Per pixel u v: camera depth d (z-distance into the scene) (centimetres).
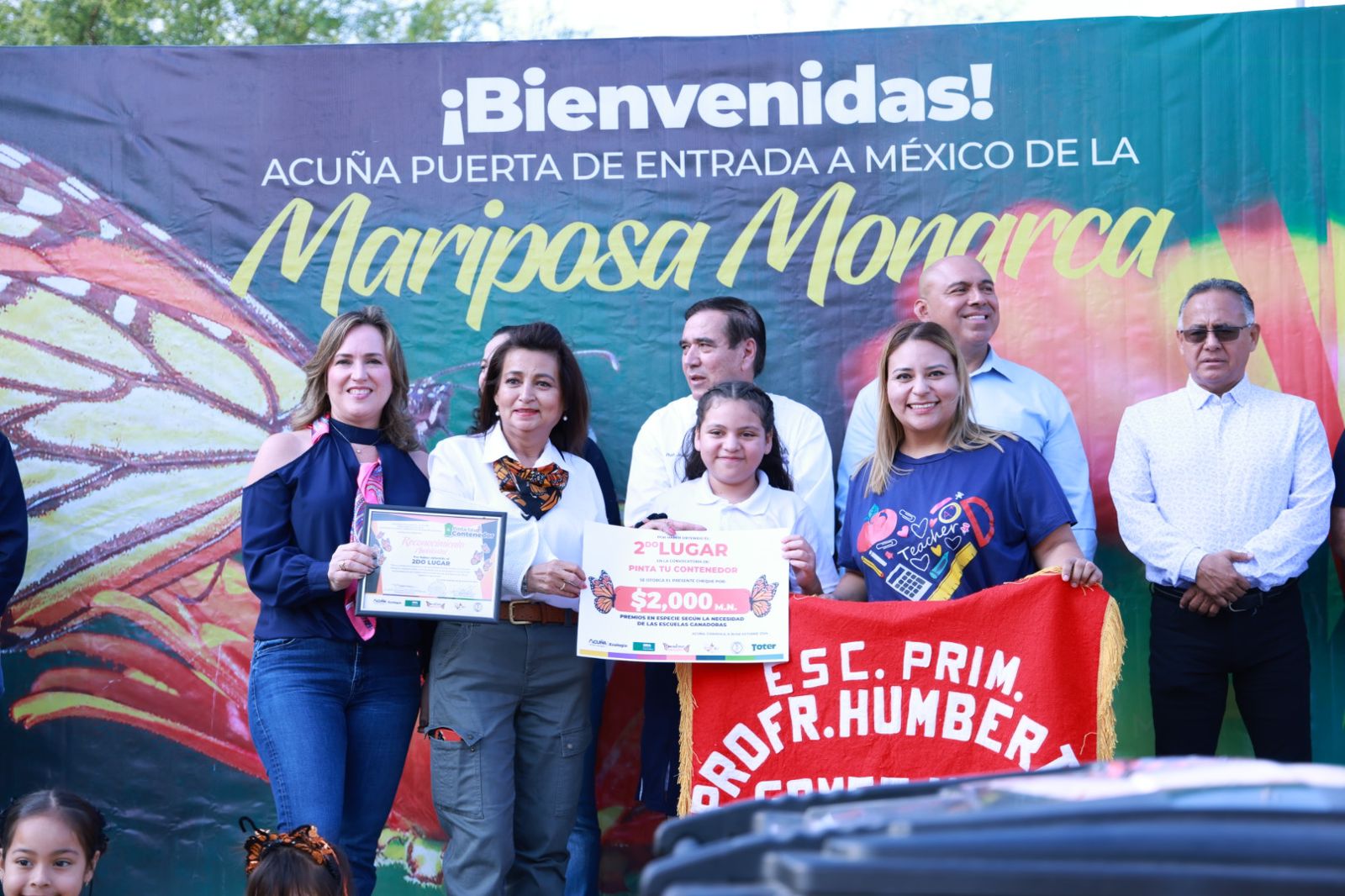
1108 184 528
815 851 150
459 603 405
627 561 421
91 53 534
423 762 522
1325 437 485
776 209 533
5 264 529
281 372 531
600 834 514
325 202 535
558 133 537
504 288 536
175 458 527
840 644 412
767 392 531
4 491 487
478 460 436
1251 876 129
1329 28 525
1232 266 525
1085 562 404
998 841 138
